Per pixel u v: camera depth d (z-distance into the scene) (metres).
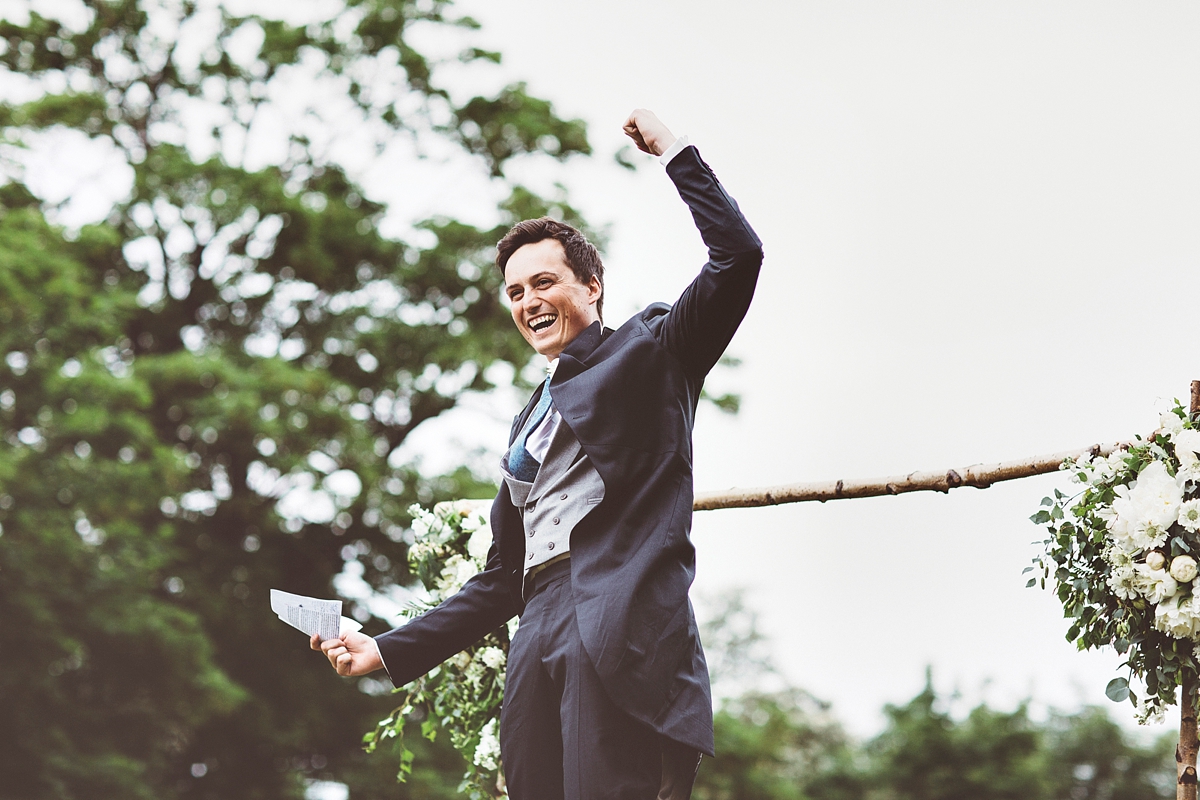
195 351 17.70
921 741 22.70
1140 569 2.58
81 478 15.22
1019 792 22.06
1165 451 2.67
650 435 2.37
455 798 15.84
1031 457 2.92
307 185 19.19
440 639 2.73
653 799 2.22
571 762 2.21
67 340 15.57
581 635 2.23
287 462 16.30
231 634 16.97
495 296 18.11
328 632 2.67
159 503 16.09
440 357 17.45
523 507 2.52
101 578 15.47
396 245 18.30
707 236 2.32
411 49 18.50
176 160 17.22
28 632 14.68
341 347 18.34
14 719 14.80
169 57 18.89
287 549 18.25
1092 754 25.83
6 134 16.55
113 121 18.56
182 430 17.56
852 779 23.20
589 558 2.31
